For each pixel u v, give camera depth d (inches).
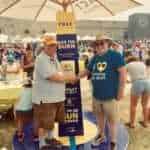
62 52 182.1
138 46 845.2
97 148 190.5
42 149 185.8
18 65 309.7
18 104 205.3
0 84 254.4
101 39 176.9
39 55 171.5
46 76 168.1
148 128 247.1
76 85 188.7
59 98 175.6
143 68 239.9
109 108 181.0
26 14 207.3
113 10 204.1
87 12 201.3
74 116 191.0
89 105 328.2
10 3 195.5
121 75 175.9
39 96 172.7
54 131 202.5
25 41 840.3
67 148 188.1
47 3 195.3
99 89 180.4
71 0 184.9
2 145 209.3
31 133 212.8
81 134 193.2
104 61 177.5
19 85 247.8
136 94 241.4
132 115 247.8
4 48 682.2
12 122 263.0
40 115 175.2
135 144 212.2
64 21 181.8
